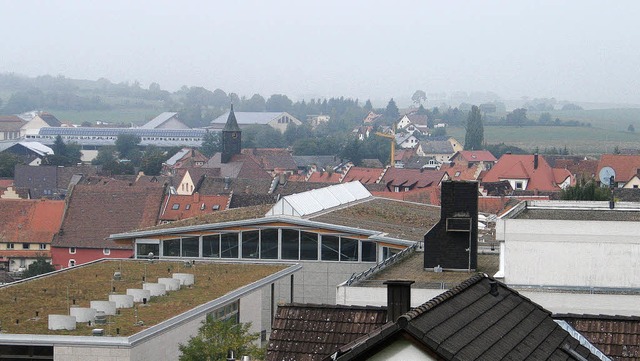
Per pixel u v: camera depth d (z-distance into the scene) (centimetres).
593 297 5744
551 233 5975
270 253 9938
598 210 6869
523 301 2542
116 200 16738
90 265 8350
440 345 1983
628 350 2988
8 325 5769
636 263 5897
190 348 5812
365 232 9669
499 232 6044
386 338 2005
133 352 5391
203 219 10644
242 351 5897
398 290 2323
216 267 8494
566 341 2459
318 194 10894
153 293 6912
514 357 2150
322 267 9819
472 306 2305
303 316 3008
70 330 5659
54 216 17162
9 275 14350
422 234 9994
